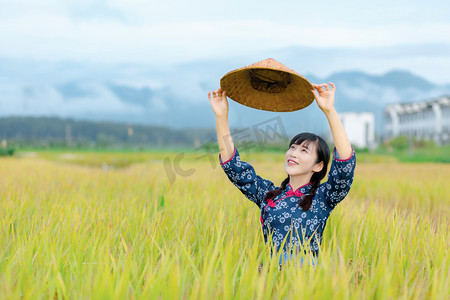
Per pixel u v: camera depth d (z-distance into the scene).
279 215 3.43
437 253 3.41
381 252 3.53
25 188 7.43
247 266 2.86
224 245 3.72
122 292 2.45
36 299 2.47
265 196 3.55
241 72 3.48
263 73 3.43
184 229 4.04
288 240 3.38
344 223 4.22
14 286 2.75
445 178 13.13
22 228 4.29
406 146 60.31
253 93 3.65
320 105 3.25
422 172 17.02
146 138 170.38
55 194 6.92
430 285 2.87
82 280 2.69
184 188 8.16
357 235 3.94
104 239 3.69
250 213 4.74
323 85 3.28
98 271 2.75
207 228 4.04
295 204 3.44
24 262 2.92
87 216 4.73
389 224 4.17
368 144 71.12
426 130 70.75
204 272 2.58
